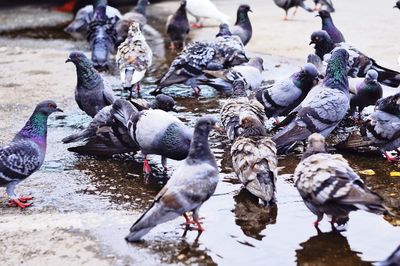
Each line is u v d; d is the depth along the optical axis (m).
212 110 9.66
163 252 5.59
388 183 6.95
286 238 5.80
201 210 6.41
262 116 7.99
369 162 7.61
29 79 11.55
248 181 6.39
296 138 7.55
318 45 10.26
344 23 15.34
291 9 18.05
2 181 6.41
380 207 5.07
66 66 12.52
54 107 6.69
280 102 8.63
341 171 5.49
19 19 18.06
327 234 5.86
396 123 7.31
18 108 9.84
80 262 5.45
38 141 6.62
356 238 5.77
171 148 7.02
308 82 8.55
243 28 13.05
